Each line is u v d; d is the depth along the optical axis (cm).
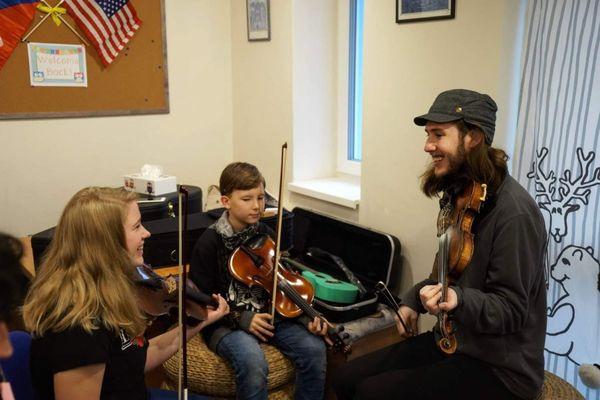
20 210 304
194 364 199
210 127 361
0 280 79
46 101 301
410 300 194
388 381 165
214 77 356
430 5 233
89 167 321
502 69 212
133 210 148
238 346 194
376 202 272
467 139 163
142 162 339
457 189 171
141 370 147
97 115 318
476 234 163
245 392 189
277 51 321
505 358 160
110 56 314
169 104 342
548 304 203
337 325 219
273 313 200
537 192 202
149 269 189
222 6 350
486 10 214
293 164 324
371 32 262
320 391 201
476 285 163
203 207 361
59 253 138
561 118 192
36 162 305
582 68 185
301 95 318
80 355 128
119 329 138
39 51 295
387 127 261
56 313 130
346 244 272
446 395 159
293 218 299
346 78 321
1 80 288
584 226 190
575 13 186
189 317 175
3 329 80
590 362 194
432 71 237
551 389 180
